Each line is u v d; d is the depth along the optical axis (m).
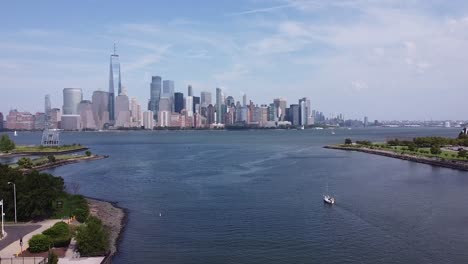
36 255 86.94
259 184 174.38
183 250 94.62
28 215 113.19
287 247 95.44
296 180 184.00
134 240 101.81
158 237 103.88
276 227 110.50
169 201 144.12
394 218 117.12
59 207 123.06
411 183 173.88
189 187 170.25
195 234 105.75
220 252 93.06
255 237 102.56
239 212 126.50
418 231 105.31
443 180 181.38
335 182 177.62
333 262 86.69
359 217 118.88
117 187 175.12
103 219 119.75
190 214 125.44
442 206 130.00
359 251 92.38
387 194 149.62
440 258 88.06
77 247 91.19
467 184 170.38
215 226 112.38
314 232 105.69
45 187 119.62
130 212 129.88
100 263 83.38
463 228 107.31
